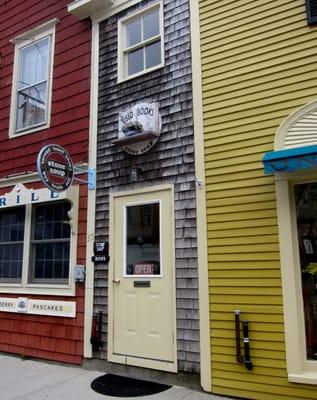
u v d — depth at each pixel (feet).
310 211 13.35
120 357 16.34
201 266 14.73
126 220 17.46
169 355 15.02
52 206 20.98
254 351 13.15
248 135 14.62
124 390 14.38
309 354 12.70
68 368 17.57
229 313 13.85
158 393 13.94
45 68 22.84
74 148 20.06
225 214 14.57
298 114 13.62
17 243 21.89
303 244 13.33
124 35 19.70
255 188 14.12
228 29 15.92
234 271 14.01
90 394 14.07
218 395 13.57
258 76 14.83
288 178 13.46
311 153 11.73
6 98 24.31
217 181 14.98
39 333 19.51
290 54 14.30
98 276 17.81
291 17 14.55
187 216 15.48
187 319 14.76
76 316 18.26
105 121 19.16
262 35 15.06
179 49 17.15
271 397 12.63
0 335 21.13
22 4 24.81
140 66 18.97
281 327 12.81
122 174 17.92
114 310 16.97
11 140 23.20
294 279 12.84
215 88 15.75
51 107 21.63
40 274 20.65
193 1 17.12
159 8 18.35
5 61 25.00
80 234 18.89
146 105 17.25
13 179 22.26
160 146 16.84
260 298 13.34
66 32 22.03
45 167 16.58
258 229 13.79
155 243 16.33
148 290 16.08
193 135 15.94
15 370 17.51
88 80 20.39
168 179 16.31
